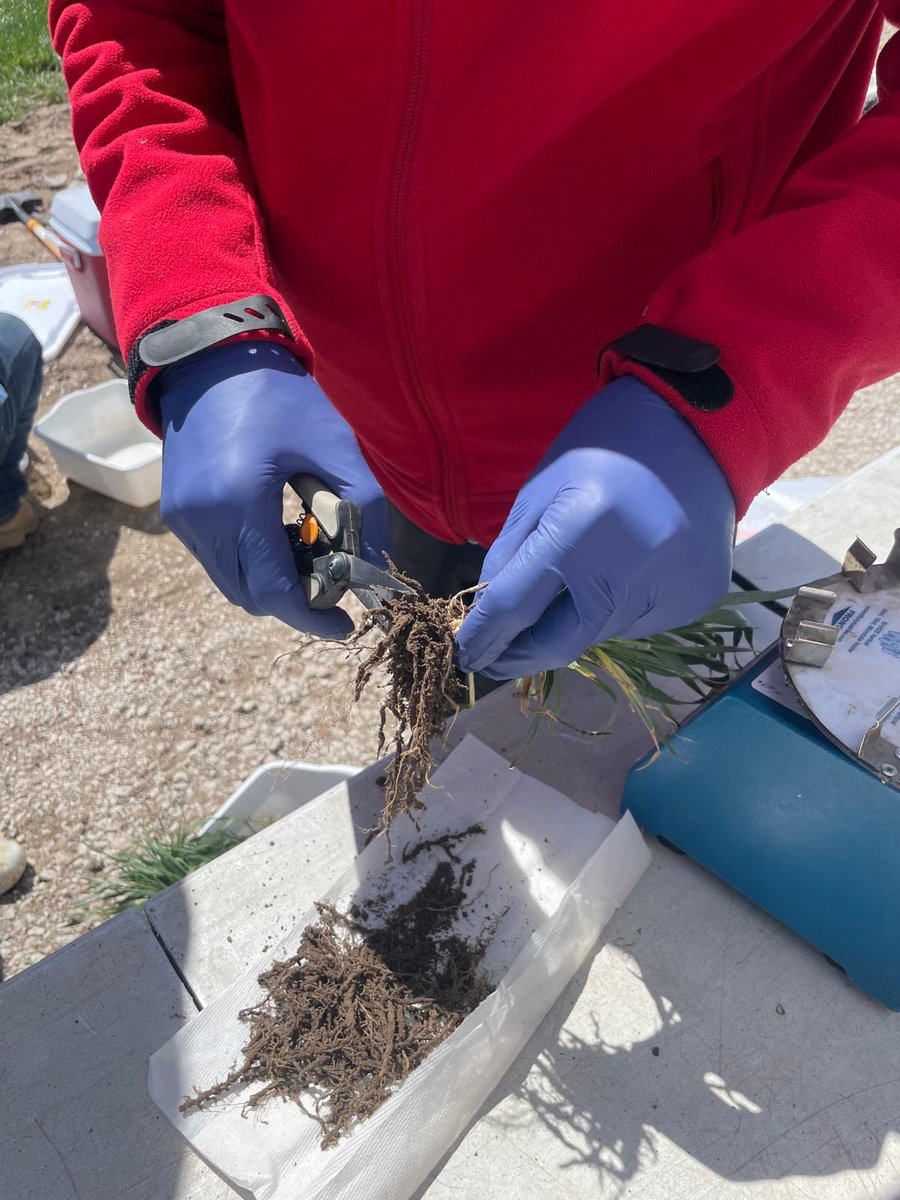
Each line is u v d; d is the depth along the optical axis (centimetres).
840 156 44
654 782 58
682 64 45
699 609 42
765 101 49
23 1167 49
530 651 45
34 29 212
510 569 42
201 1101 50
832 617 52
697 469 39
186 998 55
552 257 53
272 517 48
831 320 39
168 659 134
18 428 135
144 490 149
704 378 39
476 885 59
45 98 211
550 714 62
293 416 49
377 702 129
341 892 58
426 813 62
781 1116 51
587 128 47
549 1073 52
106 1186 49
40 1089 52
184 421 49
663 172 50
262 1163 48
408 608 46
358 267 55
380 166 49
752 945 58
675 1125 51
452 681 48
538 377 59
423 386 60
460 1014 53
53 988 55
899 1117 51
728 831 55
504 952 56
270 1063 51
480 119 46
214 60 55
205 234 48
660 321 42
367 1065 51
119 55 51
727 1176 49
